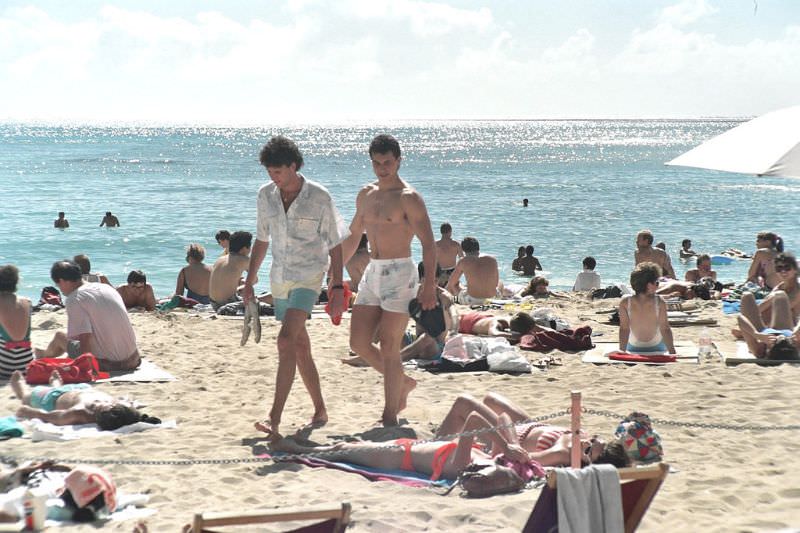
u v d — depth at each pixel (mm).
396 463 6422
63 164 80875
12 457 6473
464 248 16719
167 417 8062
